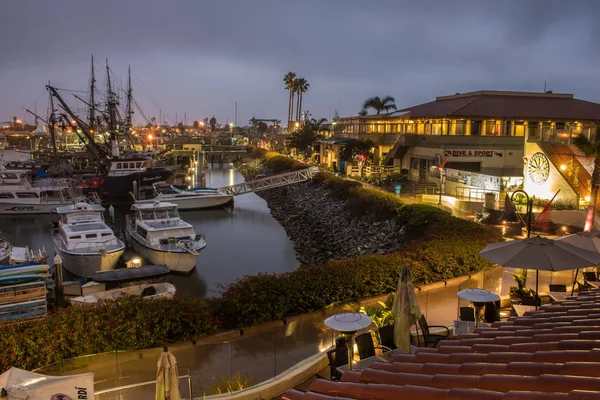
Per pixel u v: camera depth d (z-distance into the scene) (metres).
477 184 38.06
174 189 60.94
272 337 13.80
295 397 5.93
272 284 15.34
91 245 30.73
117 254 30.38
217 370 11.96
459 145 47.59
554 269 11.33
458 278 18.62
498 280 18.17
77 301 20.62
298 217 48.31
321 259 34.31
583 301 10.37
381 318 12.74
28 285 18.72
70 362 12.05
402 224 32.75
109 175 59.97
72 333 12.70
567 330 7.45
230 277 30.77
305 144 90.75
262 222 49.25
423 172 50.59
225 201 57.50
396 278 17.38
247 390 10.50
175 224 35.12
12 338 12.12
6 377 8.12
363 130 66.62
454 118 47.59
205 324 13.96
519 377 5.14
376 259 17.95
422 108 61.31
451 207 37.16
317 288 15.86
